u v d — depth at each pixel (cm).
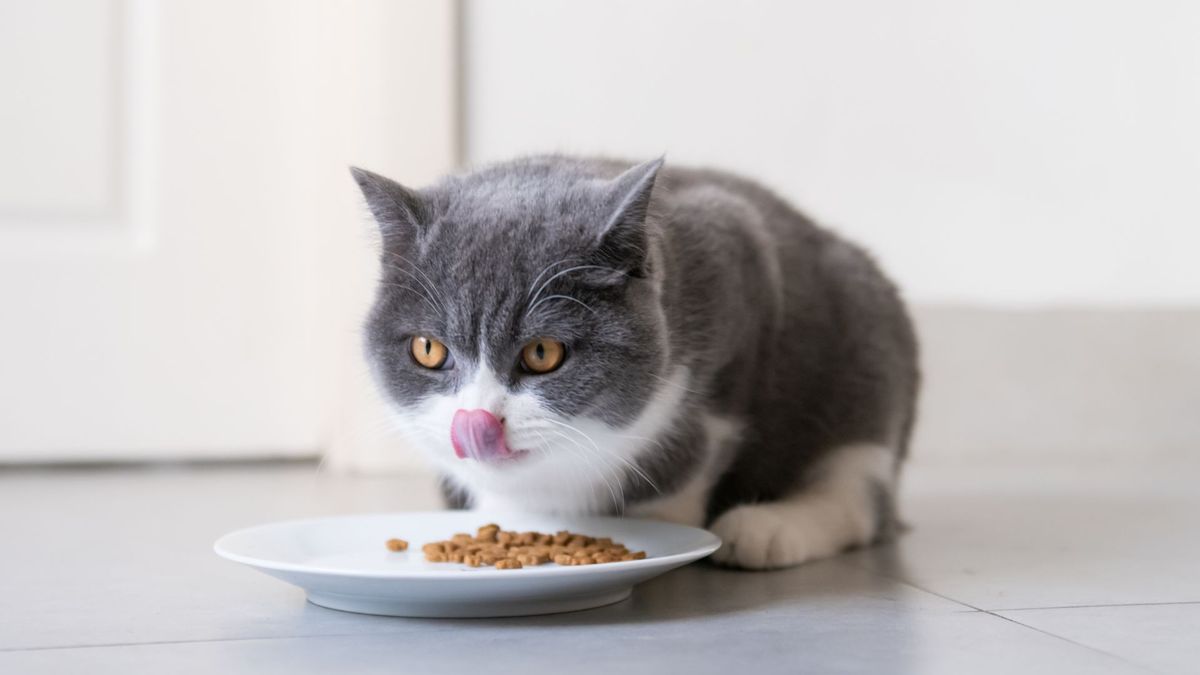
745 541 100
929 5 159
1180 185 161
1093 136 160
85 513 123
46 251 150
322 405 153
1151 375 163
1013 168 161
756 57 157
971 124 160
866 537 108
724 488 110
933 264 161
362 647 84
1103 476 144
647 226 97
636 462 102
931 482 141
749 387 108
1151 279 163
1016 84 160
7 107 150
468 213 98
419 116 150
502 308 94
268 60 154
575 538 97
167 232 152
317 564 95
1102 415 163
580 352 95
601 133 156
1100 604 92
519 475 98
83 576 100
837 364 113
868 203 160
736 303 105
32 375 150
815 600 93
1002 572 100
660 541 99
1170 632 86
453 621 88
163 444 154
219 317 154
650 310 97
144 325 152
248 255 154
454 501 108
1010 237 161
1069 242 162
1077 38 160
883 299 117
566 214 97
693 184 116
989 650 83
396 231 98
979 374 161
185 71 152
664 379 99
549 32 154
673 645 84
